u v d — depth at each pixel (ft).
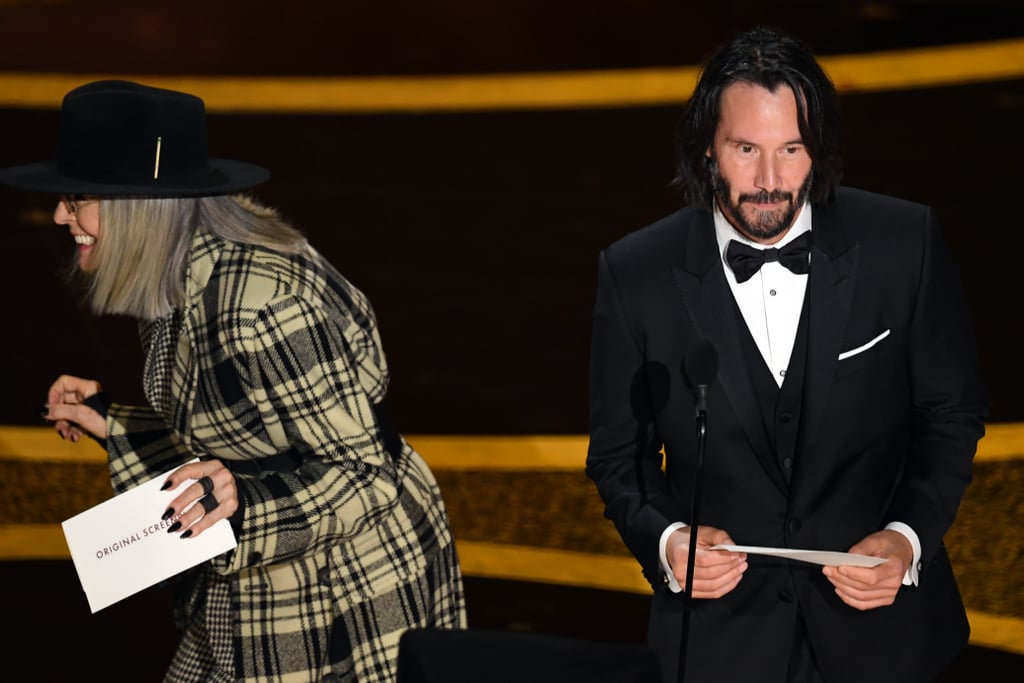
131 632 68.74
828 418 39.37
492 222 115.34
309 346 39.11
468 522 76.28
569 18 156.56
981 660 63.31
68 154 40.22
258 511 38.65
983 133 126.11
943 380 39.99
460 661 26.37
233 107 139.64
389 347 96.63
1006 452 80.33
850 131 127.24
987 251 106.11
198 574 42.96
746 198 38.01
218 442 40.06
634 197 119.03
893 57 141.79
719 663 40.57
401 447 43.09
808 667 41.50
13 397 91.81
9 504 79.51
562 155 127.03
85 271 40.70
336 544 40.68
